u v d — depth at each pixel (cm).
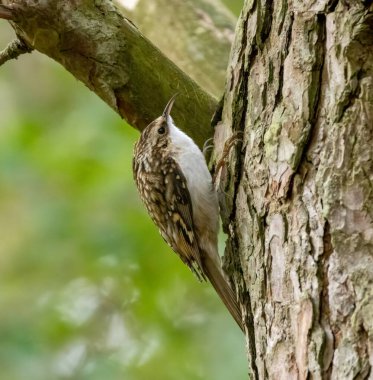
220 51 880
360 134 526
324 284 515
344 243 513
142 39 673
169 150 741
